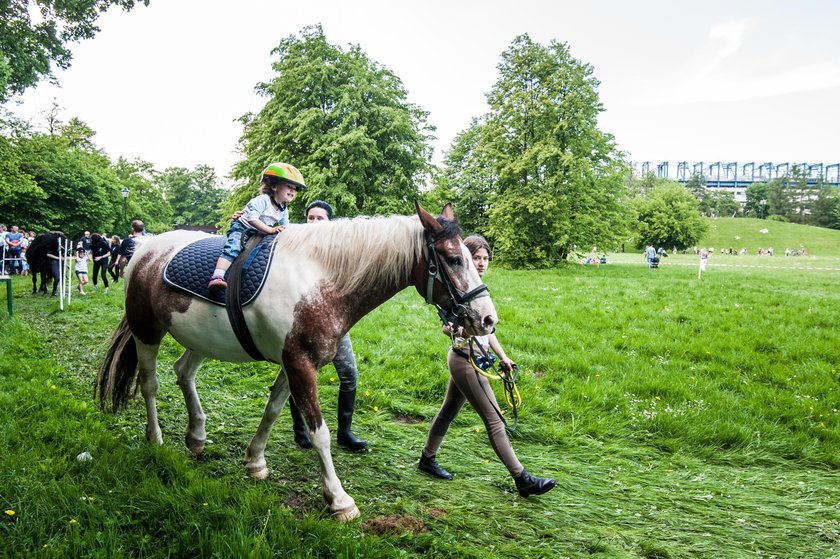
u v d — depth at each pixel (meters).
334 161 25.09
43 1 15.38
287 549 2.60
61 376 5.45
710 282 17.75
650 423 4.92
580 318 9.90
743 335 8.52
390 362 6.54
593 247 29.50
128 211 46.81
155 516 2.81
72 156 39.38
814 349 7.59
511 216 28.58
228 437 4.18
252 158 27.02
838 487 3.90
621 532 3.13
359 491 3.43
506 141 28.86
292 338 3.03
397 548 2.72
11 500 2.83
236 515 2.77
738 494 3.73
